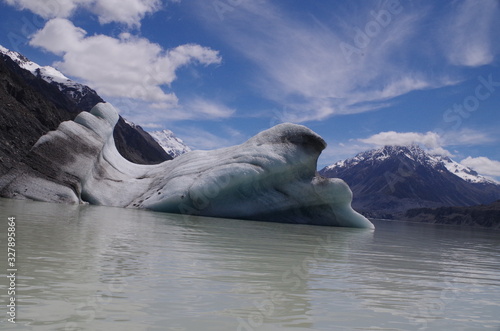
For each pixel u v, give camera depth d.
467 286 6.62
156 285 4.94
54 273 5.10
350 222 25.98
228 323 3.76
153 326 3.54
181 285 5.04
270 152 24.95
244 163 24.41
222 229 14.56
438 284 6.59
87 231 9.88
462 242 19.70
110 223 12.73
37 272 5.09
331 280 6.14
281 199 25.08
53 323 3.42
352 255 9.72
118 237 9.30
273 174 24.75
